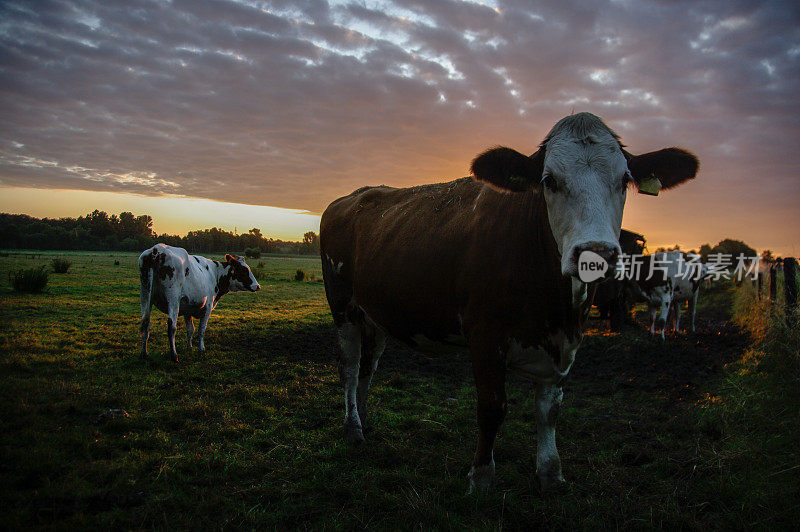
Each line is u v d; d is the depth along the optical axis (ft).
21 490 10.15
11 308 39.93
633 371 23.22
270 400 17.83
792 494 10.46
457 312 10.96
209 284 27.30
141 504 10.02
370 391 19.76
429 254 11.41
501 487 11.17
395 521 9.57
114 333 30.91
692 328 36.88
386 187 16.51
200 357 25.14
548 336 9.73
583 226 7.64
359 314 15.30
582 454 13.48
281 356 26.40
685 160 9.17
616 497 10.77
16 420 13.82
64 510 9.34
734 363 21.86
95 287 64.69
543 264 9.37
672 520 9.78
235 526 9.32
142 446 12.96
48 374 20.03
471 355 10.42
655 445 13.93
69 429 13.61
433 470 12.14
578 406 18.39
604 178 7.98
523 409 17.83
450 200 12.11
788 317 22.71
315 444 13.89
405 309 12.12
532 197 9.73
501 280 9.76
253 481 11.40
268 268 166.09
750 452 12.60
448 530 9.16
